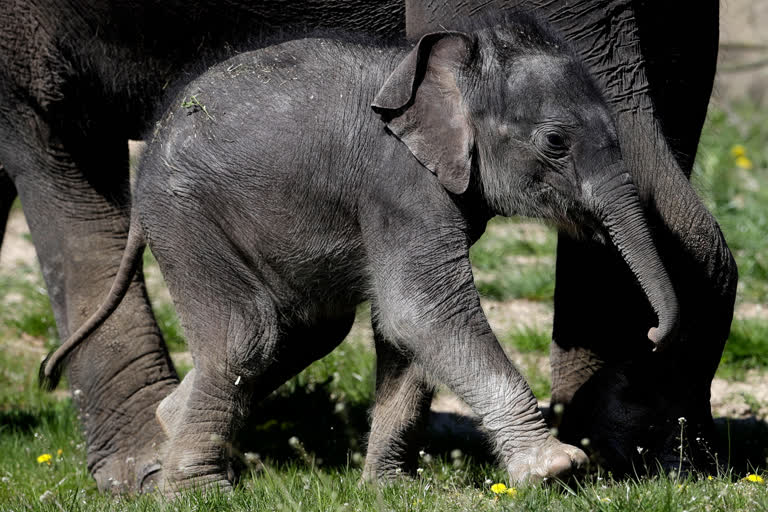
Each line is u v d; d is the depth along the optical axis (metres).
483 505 8.75
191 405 10.06
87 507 9.77
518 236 20.44
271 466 11.27
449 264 9.42
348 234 9.77
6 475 11.16
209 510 9.17
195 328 10.09
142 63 11.73
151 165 10.12
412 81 9.38
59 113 11.73
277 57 10.04
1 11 11.51
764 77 31.77
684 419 9.95
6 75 11.66
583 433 10.84
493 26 9.70
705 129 26.27
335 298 10.20
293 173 9.66
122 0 11.36
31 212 11.91
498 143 9.54
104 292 11.61
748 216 21.16
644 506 8.37
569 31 9.95
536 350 15.31
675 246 9.90
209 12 11.27
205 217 9.91
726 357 14.68
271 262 9.94
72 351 11.54
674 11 10.33
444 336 9.32
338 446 12.07
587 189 9.32
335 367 14.30
